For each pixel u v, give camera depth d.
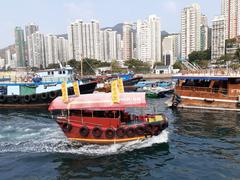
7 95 42.22
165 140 21.80
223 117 30.59
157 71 124.62
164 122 21.42
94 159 18.42
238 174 15.62
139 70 125.56
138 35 167.62
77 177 15.87
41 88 43.03
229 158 18.09
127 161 17.98
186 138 22.73
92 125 21.34
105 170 16.70
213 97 35.28
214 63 111.19
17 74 56.59
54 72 45.78
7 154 19.81
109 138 20.80
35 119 31.95
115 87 20.70
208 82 38.38
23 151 20.38
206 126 26.75
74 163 17.88
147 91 53.19
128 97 21.44
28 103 42.16
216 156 18.52
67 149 20.50
